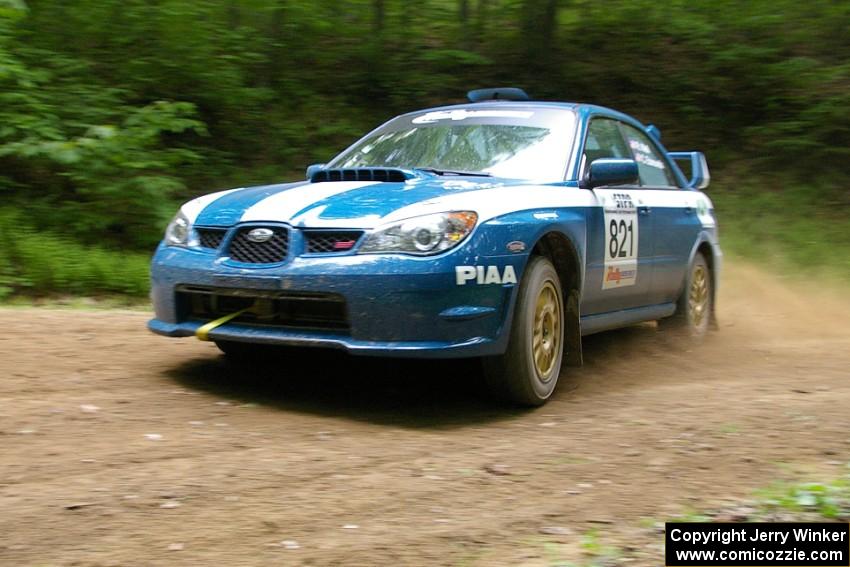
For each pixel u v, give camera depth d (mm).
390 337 4062
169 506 2973
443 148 5289
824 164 11719
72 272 7781
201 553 2625
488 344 4195
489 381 4441
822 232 10586
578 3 13430
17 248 8031
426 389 4895
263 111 11711
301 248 4195
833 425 4199
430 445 3816
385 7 12930
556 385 5152
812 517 2961
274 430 3939
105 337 5672
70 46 10852
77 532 2748
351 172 4828
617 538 2805
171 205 9297
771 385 5270
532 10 13016
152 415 4047
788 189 11438
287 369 5180
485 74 12805
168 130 10242
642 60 13094
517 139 5250
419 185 4523
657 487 3297
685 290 6453
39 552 2605
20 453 3436
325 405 4465
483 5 13383
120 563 2547
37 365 4824
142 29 10836
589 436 4004
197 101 11047
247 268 4246
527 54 12977
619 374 5551
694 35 13203
